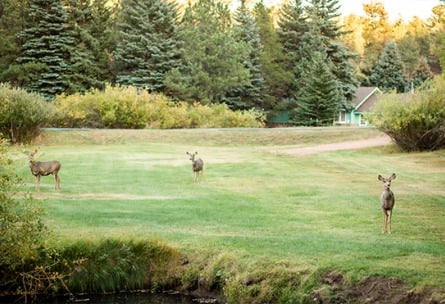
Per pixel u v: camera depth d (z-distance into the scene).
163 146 35.59
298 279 11.21
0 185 12.04
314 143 38.28
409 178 22.03
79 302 12.14
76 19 60.25
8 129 35.09
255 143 38.88
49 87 56.72
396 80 85.00
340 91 66.31
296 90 67.56
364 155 30.22
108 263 12.80
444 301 9.77
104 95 45.06
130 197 18.78
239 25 67.31
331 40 72.00
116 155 30.33
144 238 13.26
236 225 14.84
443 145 30.95
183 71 59.41
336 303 10.60
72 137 37.56
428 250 12.01
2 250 11.91
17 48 58.28
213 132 40.50
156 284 12.71
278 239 13.25
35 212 12.25
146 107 45.41
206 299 12.07
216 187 20.84
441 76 33.34
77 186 20.75
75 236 13.32
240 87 63.53
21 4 59.91
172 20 60.16
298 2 71.62
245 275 11.68
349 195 18.70
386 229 13.93
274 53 68.38
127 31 60.69
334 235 13.58
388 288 10.45
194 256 12.76
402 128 30.61
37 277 12.31
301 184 21.23
